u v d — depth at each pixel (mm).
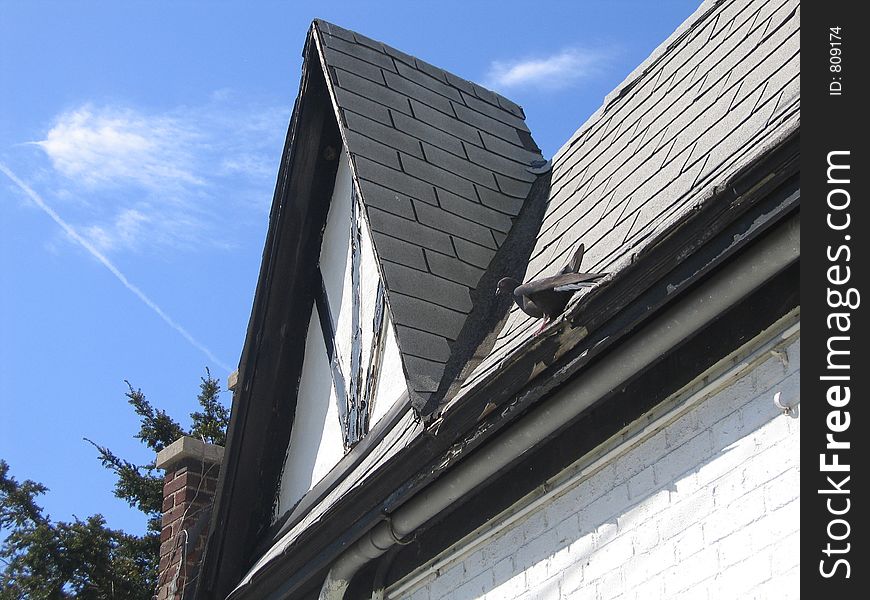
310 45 8148
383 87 8023
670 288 4500
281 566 6828
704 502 4625
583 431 5316
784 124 4535
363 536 6148
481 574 5766
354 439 7184
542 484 5480
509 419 5215
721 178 4387
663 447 4902
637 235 5320
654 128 6367
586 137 7605
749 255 4320
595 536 5121
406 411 6562
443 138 7973
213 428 17297
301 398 8156
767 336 4523
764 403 4488
